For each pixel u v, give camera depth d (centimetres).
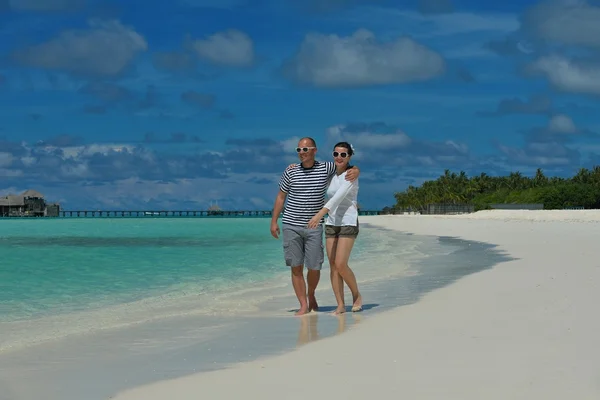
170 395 468
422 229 4309
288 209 871
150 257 2109
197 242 3259
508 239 2591
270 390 467
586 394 429
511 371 490
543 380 463
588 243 2084
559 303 814
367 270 1467
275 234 892
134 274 1503
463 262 1596
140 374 537
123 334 734
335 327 738
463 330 662
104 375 537
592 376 469
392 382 473
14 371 556
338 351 591
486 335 630
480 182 16312
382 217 10031
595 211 6512
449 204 13225
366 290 1091
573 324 669
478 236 2986
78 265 1775
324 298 1027
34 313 921
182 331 746
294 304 972
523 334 628
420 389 453
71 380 522
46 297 1101
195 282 1323
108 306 989
